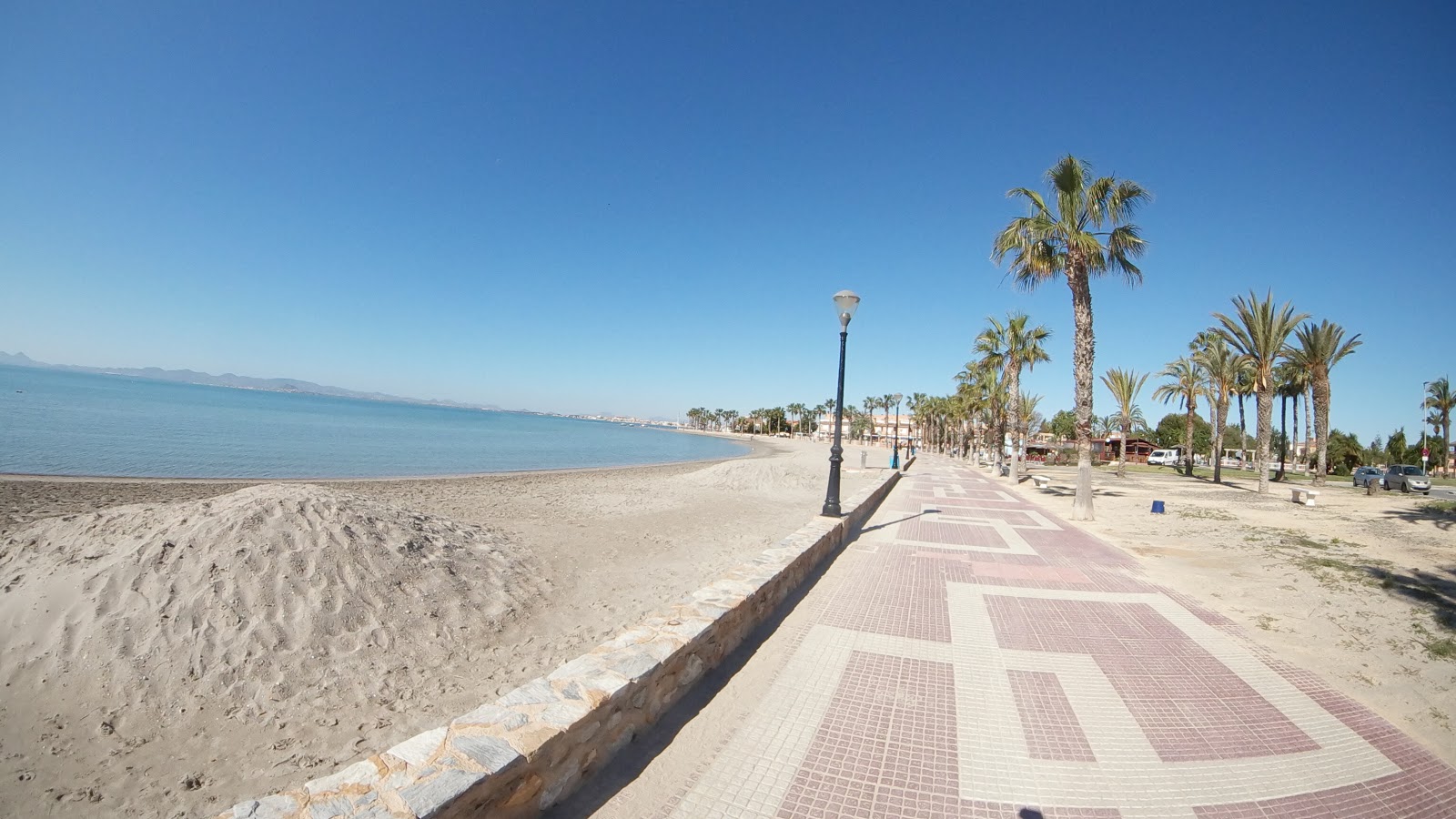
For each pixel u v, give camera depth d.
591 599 8.25
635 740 3.76
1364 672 5.27
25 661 5.17
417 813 2.28
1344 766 3.78
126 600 5.79
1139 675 5.07
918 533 11.98
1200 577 8.77
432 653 6.20
